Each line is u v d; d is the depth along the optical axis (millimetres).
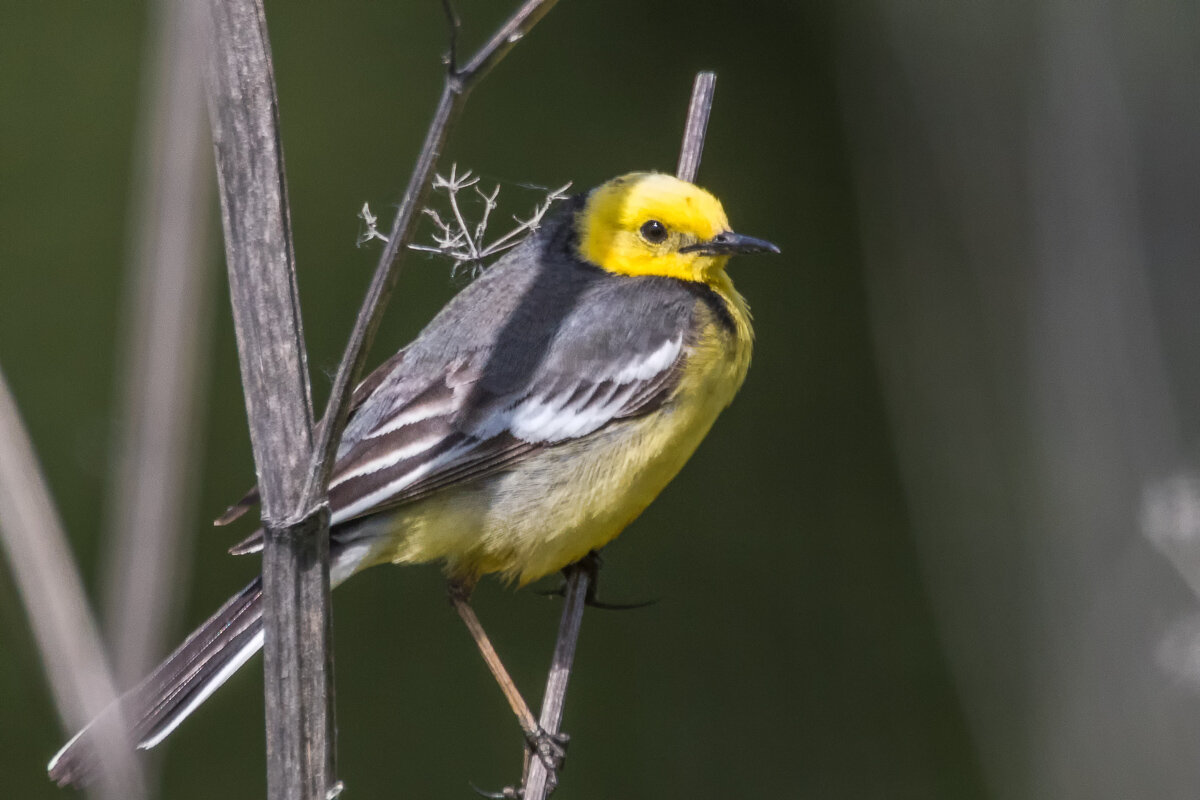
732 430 16953
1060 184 13039
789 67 18703
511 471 8469
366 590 15039
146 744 7238
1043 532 13141
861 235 16469
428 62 18203
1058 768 12664
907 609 15492
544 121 18062
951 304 15578
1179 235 12703
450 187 8391
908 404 15586
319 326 15938
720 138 18188
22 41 17609
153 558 4141
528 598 15125
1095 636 12594
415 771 14109
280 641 4930
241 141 4883
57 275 16062
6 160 16875
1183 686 12047
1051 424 13039
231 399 15398
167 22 4238
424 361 8758
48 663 4191
